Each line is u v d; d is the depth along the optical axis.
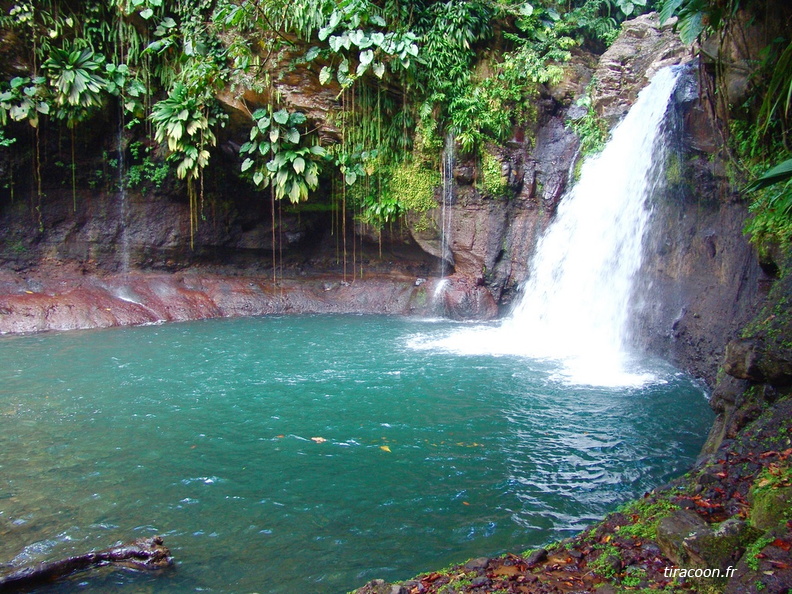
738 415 5.04
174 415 7.30
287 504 4.98
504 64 14.20
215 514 4.79
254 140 14.80
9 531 4.46
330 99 14.06
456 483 5.41
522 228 14.80
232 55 13.50
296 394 8.23
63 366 9.80
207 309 15.28
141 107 14.60
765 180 3.81
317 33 13.57
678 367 9.55
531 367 9.79
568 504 5.01
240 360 10.32
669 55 12.42
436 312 15.47
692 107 9.71
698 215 9.77
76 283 14.86
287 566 4.05
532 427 6.91
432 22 14.43
